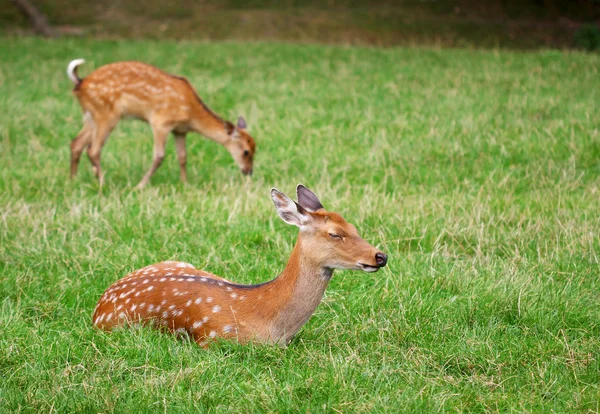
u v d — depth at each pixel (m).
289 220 7.43
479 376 7.21
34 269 9.90
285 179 14.16
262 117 18.59
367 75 23.55
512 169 14.27
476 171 14.21
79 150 14.72
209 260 9.98
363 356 7.52
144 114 14.52
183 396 6.73
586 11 39.00
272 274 9.68
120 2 39.66
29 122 18.39
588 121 16.66
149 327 7.88
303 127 17.55
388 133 16.73
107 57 27.06
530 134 16.02
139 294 8.08
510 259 9.98
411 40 34.00
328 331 8.11
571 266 9.72
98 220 11.30
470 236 10.80
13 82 22.95
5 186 13.80
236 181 14.29
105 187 14.02
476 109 18.45
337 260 7.35
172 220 11.65
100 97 14.35
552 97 19.19
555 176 13.64
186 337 7.79
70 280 9.42
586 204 12.09
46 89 22.12
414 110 18.81
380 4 39.75
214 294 7.80
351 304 8.75
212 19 36.88
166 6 39.22
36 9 35.19
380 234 10.85
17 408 6.50
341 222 7.40
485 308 8.54
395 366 7.31
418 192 13.21
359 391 6.80
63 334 7.93
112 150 16.67
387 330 7.97
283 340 7.65
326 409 6.50
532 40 34.72
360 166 14.64
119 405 6.55
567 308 8.48
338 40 34.06
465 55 26.70
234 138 14.62
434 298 8.84
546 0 39.62
